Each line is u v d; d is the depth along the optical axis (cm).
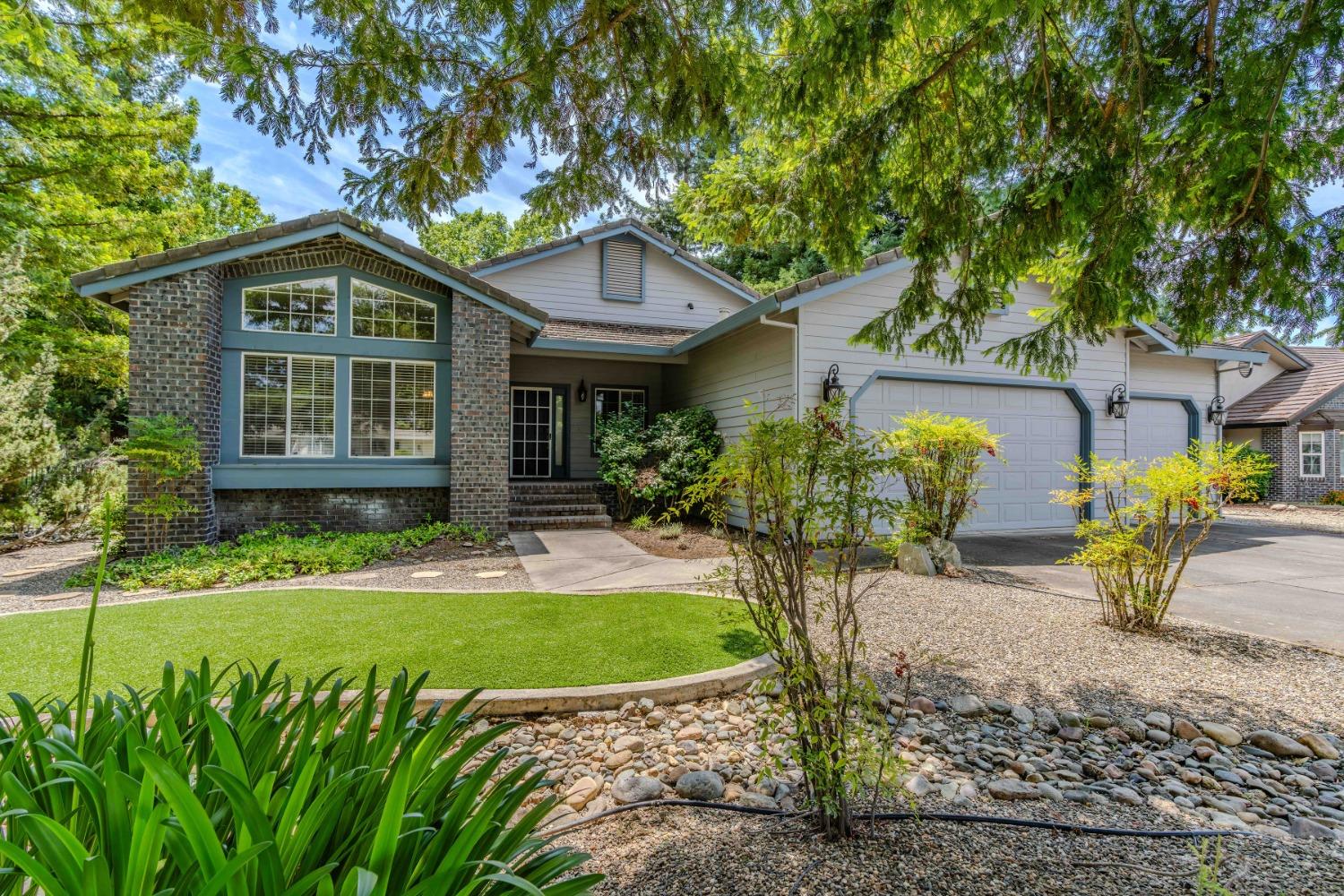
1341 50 271
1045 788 249
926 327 920
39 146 1026
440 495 906
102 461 1001
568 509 1032
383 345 862
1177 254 380
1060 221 374
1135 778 268
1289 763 284
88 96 1064
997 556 777
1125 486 484
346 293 852
